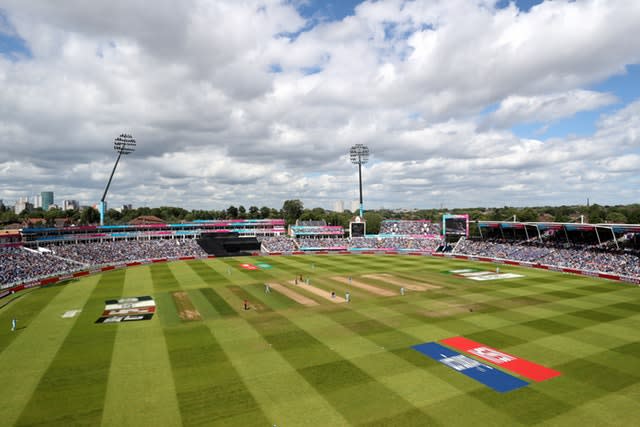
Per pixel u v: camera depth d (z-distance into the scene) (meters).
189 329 36.12
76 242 93.62
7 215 145.62
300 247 109.31
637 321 38.56
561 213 191.62
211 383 24.83
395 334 34.53
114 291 53.94
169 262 86.00
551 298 48.81
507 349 30.84
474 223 127.31
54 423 20.23
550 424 20.23
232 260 89.44
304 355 29.53
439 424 20.17
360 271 72.19
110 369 27.06
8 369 27.12
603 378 25.59
